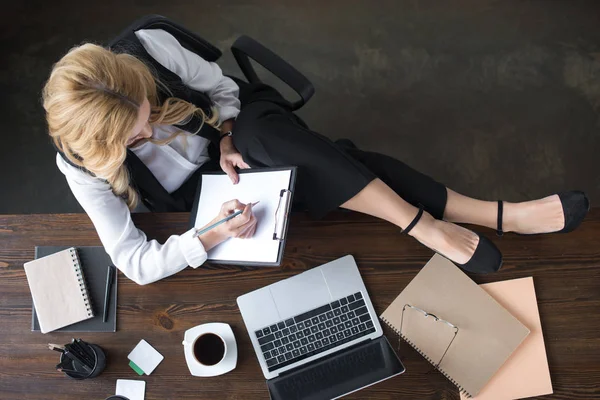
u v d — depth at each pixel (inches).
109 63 42.3
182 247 50.7
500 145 88.4
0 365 52.4
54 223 55.6
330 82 93.0
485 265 49.1
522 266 50.4
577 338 48.2
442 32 92.9
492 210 52.3
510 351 47.8
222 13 96.6
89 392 51.3
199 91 56.4
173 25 54.7
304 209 59.4
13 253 55.2
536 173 87.0
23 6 98.4
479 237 49.4
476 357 48.3
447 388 48.4
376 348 49.7
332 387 48.3
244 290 52.3
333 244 52.5
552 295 49.4
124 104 42.6
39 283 53.6
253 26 95.7
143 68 47.4
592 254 50.0
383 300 50.9
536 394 47.4
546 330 48.6
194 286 52.9
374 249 52.1
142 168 54.5
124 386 51.1
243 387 50.1
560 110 88.7
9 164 93.5
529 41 91.4
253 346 50.8
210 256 51.8
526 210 51.1
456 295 49.8
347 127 91.4
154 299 52.9
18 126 94.9
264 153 53.2
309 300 51.3
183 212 55.5
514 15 92.3
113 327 52.6
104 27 97.2
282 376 49.8
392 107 91.4
